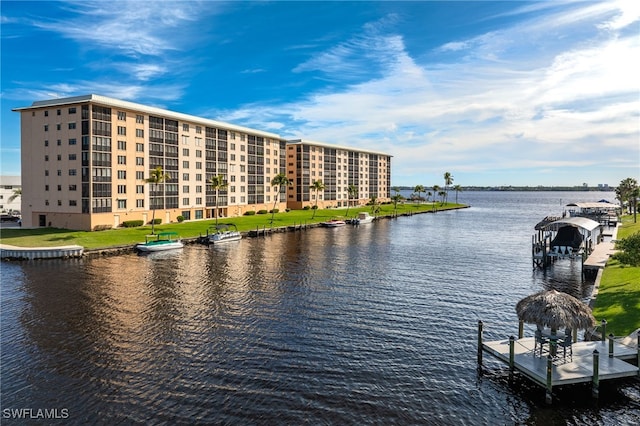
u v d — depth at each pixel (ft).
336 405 73.15
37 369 85.20
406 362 89.86
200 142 364.17
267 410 71.31
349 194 604.90
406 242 282.36
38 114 284.41
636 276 140.15
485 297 141.18
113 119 281.95
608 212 418.10
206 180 371.97
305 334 105.19
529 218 505.25
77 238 240.12
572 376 75.31
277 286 153.07
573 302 81.51
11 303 128.57
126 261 201.77
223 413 70.28
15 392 76.69
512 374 82.53
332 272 179.63
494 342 91.40
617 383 79.05
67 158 274.98
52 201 282.15
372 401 74.59
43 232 260.01
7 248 208.74
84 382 80.07
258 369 86.02
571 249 196.85
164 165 325.62
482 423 68.74
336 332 106.83
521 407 73.15
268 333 105.60
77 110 270.46
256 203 444.14
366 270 184.85
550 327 79.05
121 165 287.89
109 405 72.54
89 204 266.98
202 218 367.86
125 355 91.86
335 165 595.06
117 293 141.08
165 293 141.69
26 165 289.53
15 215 397.39
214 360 89.86
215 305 128.26
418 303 133.08
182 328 108.27
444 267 193.88
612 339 82.48
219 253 228.22
